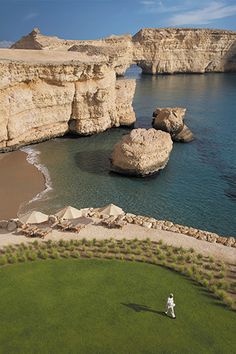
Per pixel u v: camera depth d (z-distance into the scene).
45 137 63.47
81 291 23.81
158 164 50.00
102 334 20.16
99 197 42.59
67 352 18.91
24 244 30.48
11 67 54.38
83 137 66.94
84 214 35.72
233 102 100.81
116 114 72.94
